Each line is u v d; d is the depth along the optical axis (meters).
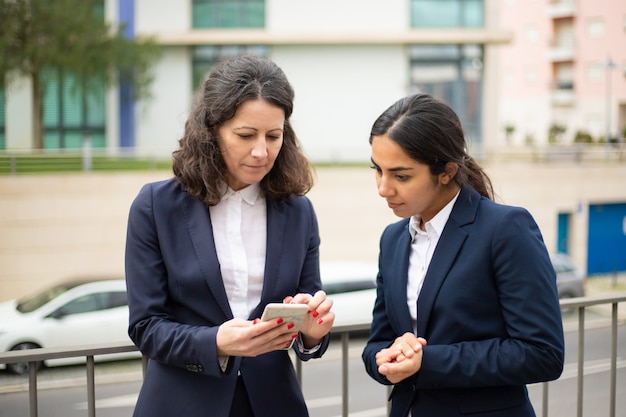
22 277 12.44
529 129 36.34
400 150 1.43
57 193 12.55
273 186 1.60
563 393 2.68
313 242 1.68
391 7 19.77
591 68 33.53
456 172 1.50
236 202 1.58
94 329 7.93
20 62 14.63
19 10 14.55
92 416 1.74
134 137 18.52
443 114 1.46
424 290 1.51
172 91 19.80
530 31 35.78
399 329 1.60
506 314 1.44
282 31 19.66
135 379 2.85
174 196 1.56
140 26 19.38
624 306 2.43
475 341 1.47
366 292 8.55
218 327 1.40
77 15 15.26
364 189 15.03
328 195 14.88
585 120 33.91
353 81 20.33
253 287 1.56
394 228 1.69
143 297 1.49
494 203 1.53
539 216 16.92
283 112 1.48
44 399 2.39
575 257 17.41
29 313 8.00
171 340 1.42
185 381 1.51
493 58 20.23
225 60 1.54
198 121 1.51
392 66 20.28
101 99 16.75
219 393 1.50
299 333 1.57
